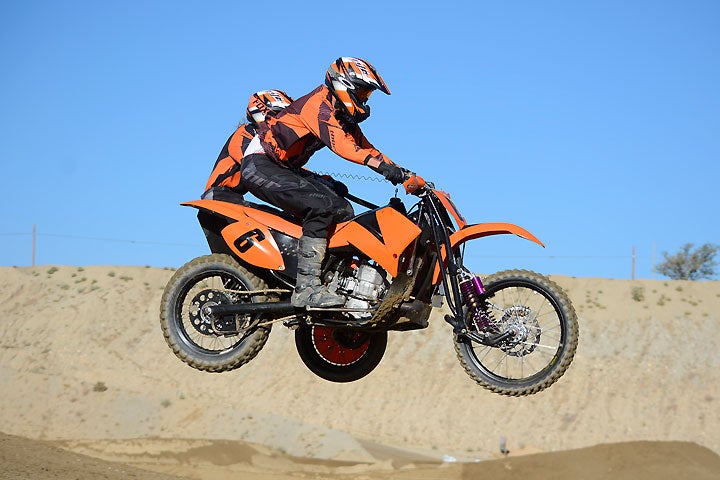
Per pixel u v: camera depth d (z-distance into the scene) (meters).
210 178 16.94
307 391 93.12
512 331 15.11
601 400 84.50
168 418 88.75
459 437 83.00
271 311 15.55
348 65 14.91
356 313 15.18
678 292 100.62
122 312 109.44
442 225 15.07
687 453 50.47
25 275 120.44
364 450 77.12
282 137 15.26
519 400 86.75
